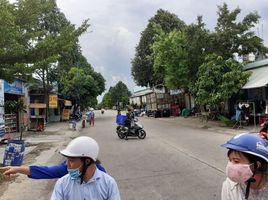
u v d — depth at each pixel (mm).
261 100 24469
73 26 14469
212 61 24750
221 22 28641
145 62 49844
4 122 22953
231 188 2791
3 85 23328
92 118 35781
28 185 9875
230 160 2734
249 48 28141
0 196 8906
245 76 23703
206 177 9766
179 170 10922
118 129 21625
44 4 14812
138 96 65750
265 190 2701
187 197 8008
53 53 13828
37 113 33656
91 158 3279
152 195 8352
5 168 3688
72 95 47312
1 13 11656
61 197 3367
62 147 18328
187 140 18562
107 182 3387
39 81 33156
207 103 25203
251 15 28172
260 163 2635
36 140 21688
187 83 31234
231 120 24891
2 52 12148
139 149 16234
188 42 30094
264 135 5988
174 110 44188
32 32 13922
